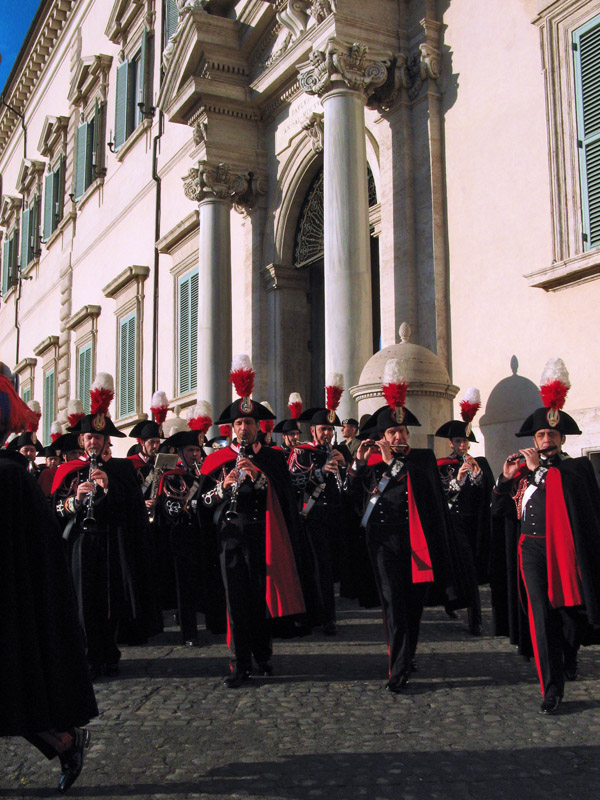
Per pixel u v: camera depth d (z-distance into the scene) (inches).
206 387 530.3
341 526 297.6
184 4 543.5
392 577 203.9
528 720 174.6
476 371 382.0
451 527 222.4
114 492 234.8
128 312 796.0
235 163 546.0
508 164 370.9
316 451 299.0
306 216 533.0
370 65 410.3
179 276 687.1
